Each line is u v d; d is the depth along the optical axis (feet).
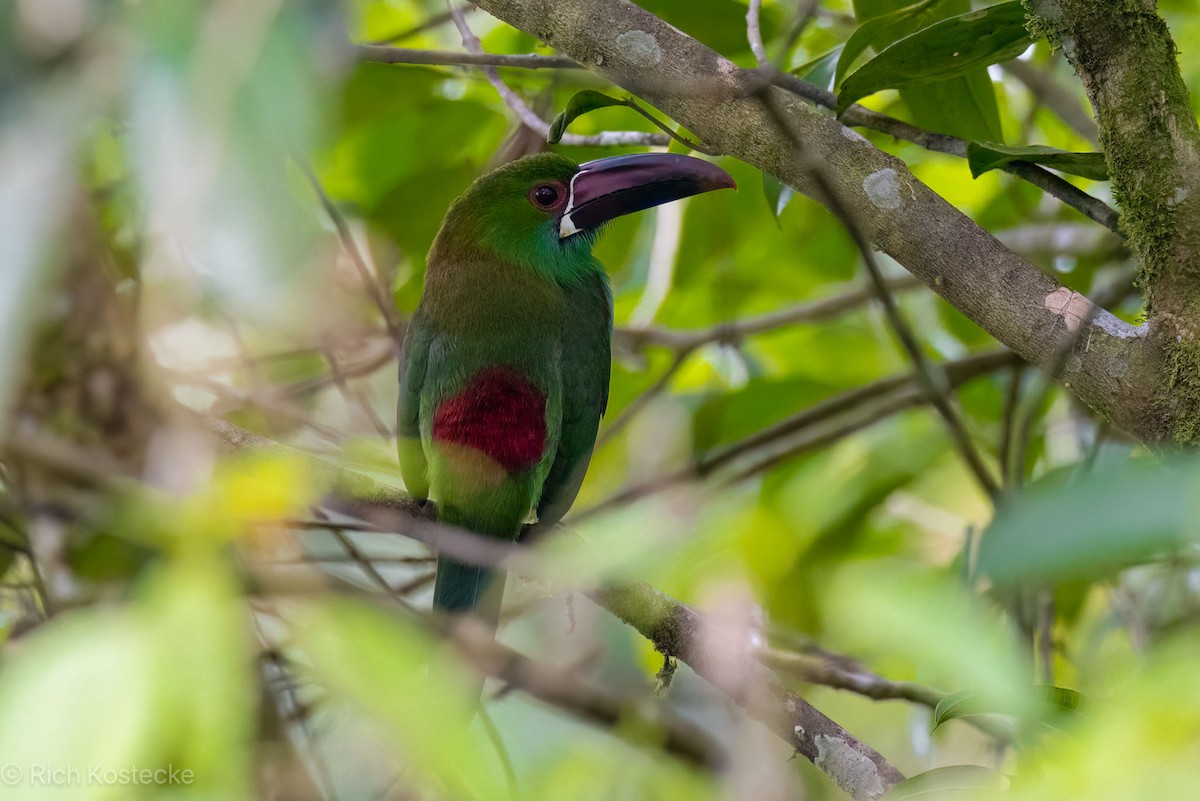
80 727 8.44
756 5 25.31
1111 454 27.91
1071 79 39.55
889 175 20.57
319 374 35.29
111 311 23.50
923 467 36.86
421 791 10.62
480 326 29.55
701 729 30.60
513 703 31.78
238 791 8.66
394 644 9.77
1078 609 33.04
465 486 26.32
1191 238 18.62
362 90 32.91
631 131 35.55
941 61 22.43
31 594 28.71
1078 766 9.77
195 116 8.59
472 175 36.14
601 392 31.71
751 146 21.24
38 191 8.84
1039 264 37.42
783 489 37.09
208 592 9.39
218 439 22.65
